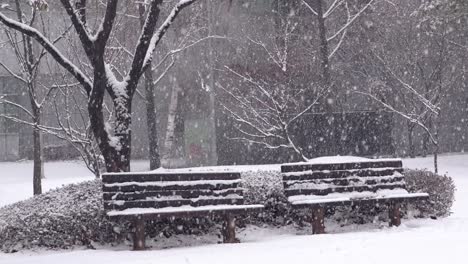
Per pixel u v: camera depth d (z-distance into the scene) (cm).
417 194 974
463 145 3431
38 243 898
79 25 1034
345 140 2842
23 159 3494
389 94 2838
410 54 2544
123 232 895
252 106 2312
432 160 2634
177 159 3186
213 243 903
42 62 2177
